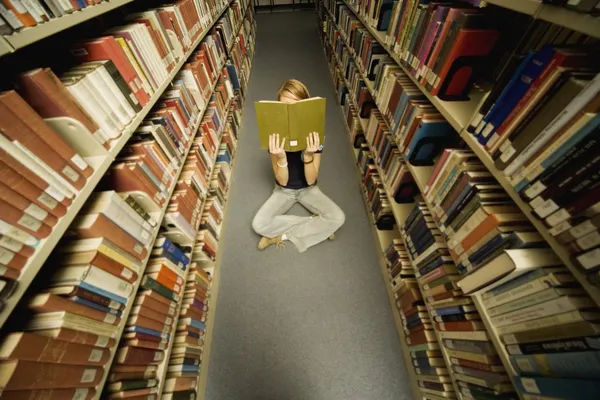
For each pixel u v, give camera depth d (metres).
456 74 0.90
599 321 0.50
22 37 0.47
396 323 1.44
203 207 1.51
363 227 1.93
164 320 1.00
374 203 1.80
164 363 0.99
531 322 0.63
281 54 4.45
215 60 2.10
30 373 0.47
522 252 0.60
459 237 0.85
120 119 0.80
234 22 3.14
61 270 0.62
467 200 0.79
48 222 0.54
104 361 0.68
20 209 0.48
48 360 0.51
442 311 0.99
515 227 0.67
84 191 0.63
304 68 4.02
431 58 0.99
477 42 0.81
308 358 1.34
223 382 1.28
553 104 0.50
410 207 1.47
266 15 6.42
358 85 2.25
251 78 3.83
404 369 1.30
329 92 3.48
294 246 1.81
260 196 2.16
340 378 1.28
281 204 1.80
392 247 1.50
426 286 1.11
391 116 1.47
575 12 0.45
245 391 1.25
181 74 1.48
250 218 2.00
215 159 1.81
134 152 0.92
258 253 1.79
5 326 0.53
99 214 0.68
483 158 0.73
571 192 0.48
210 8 2.06
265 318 1.49
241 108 3.02
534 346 0.62
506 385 0.73
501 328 0.72
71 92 0.63
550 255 0.60
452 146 1.18
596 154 0.42
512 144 0.62
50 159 0.54
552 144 0.50
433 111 1.12
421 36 1.07
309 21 5.85
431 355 1.08
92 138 0.67
